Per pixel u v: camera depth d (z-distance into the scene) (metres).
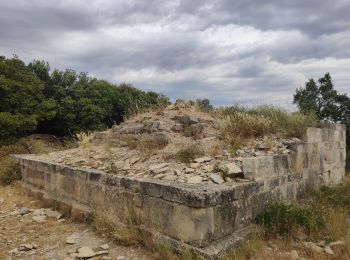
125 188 5.86
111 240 5.47
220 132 8.09
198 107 10.56
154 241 4.95
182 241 4.71
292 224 5.63
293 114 9.33
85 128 19.73
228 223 5.01
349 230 5.83
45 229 6.20
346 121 17.20
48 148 15.12
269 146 7.27
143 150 7.58
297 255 4.84
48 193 8.16
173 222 4.89
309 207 6.77
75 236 5.74
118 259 4.75
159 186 5.15
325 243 5.33
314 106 18.41
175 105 10.49
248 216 5.52
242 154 6.72
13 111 16.36
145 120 9.23
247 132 7.92
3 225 6.47
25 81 17.69
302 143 7.88
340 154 10.44
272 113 9.19
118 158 7.60
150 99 21.94
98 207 6.48
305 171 8.00
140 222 5.50
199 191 4.66
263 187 6.07
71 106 19.48
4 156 12.85
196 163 6.21
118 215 5.95
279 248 5.07
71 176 7.35
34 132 20.00
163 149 7.40
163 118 9.25
